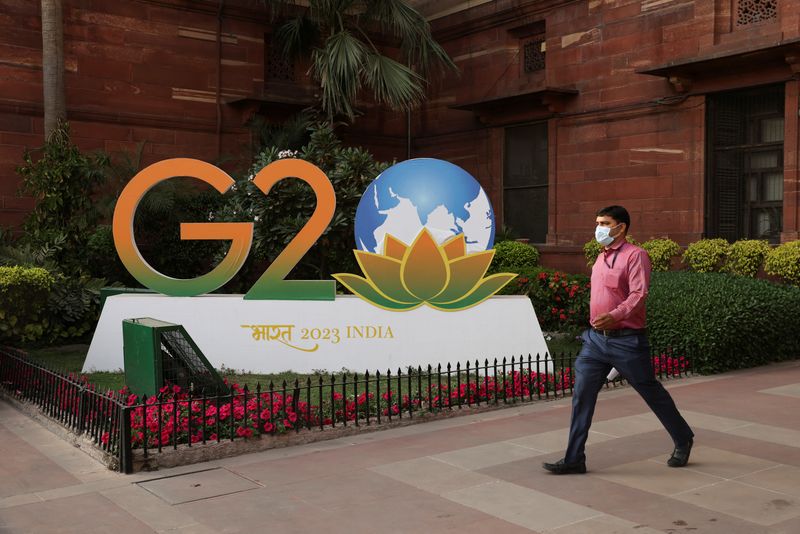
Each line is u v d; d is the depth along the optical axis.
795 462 5.39
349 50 14.72
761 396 7.76
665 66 13.59
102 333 9.57
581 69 16.33
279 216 11.03
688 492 4.76
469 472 5.27
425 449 5.89
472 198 9.60
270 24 18.11
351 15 17.44
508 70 18.12
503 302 9.46
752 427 6.43
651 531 4.13
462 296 9.36
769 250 12.34
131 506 4.68
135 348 7.36
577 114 16.39
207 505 4.69
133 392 7.47
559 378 8.40
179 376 7.04
